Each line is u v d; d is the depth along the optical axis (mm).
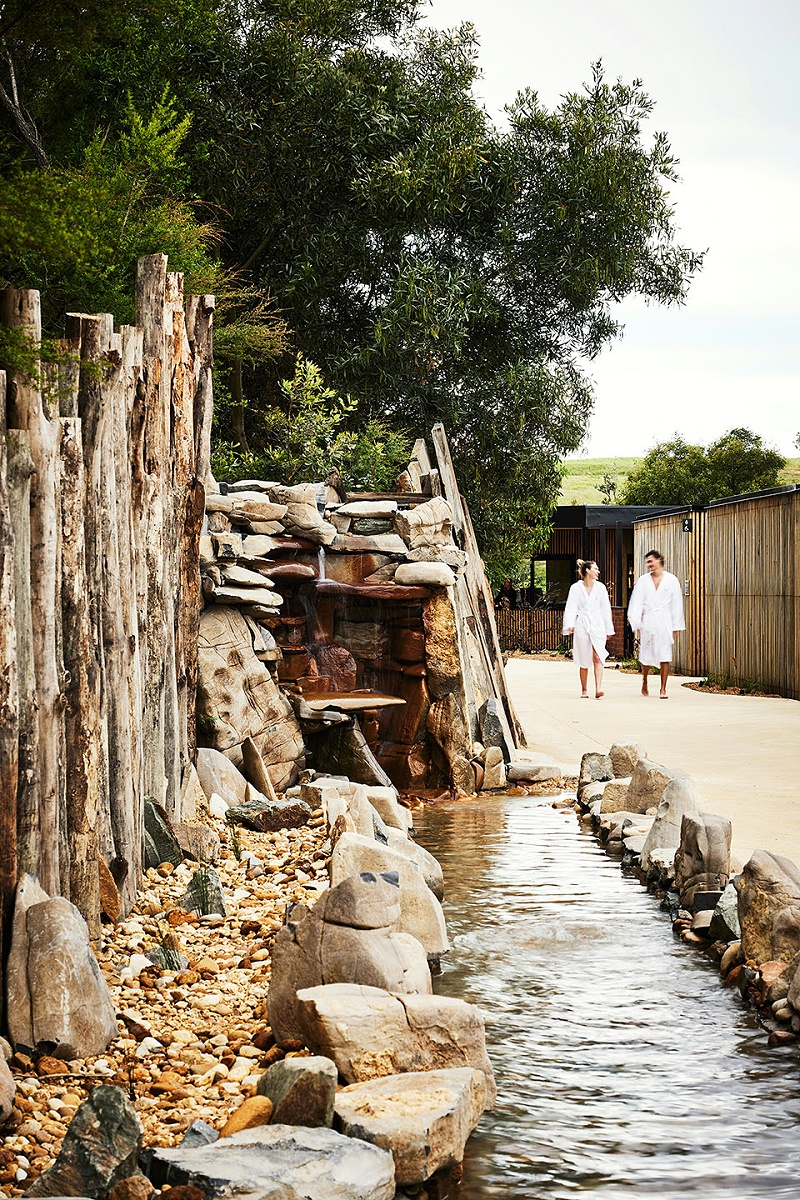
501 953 6309
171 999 5113
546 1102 4508
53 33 9758
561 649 33344
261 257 19078
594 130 18609
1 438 4434
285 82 17734
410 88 18641
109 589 5938
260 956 5664
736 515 21500
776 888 5867
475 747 11938
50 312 11469
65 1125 3852
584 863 8453
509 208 18906
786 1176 3936
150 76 16156
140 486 6703
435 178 17797
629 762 10961
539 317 19547
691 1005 5562
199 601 8461
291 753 10062
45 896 4652
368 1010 4414
